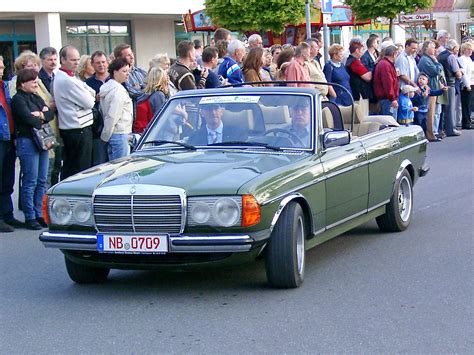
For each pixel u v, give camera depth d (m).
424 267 7.57
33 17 25.59
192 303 6.55
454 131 19.16
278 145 7.42
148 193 6.39
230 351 5.41
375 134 8.73
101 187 6.59
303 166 7.03
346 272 7.43
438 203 10.94
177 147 7.61
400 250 8.30
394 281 7.09
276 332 5.77
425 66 18.05
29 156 9.98
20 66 10.09
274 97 7.73
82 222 6.63
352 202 7.89
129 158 7.48
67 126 10.20
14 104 9.84
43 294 7.05
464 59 20.25
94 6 25.52
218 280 7.25
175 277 7.42
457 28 39.16
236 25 20.62
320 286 6.95
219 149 7.45
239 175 6.55
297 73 12.32
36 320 6.28
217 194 6.32
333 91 13.34
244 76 12.09
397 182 9.00
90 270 7.18
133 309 6.46
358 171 7.95
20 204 10.62
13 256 8.67
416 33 34.78
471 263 7.68
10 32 25.70
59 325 6.12
